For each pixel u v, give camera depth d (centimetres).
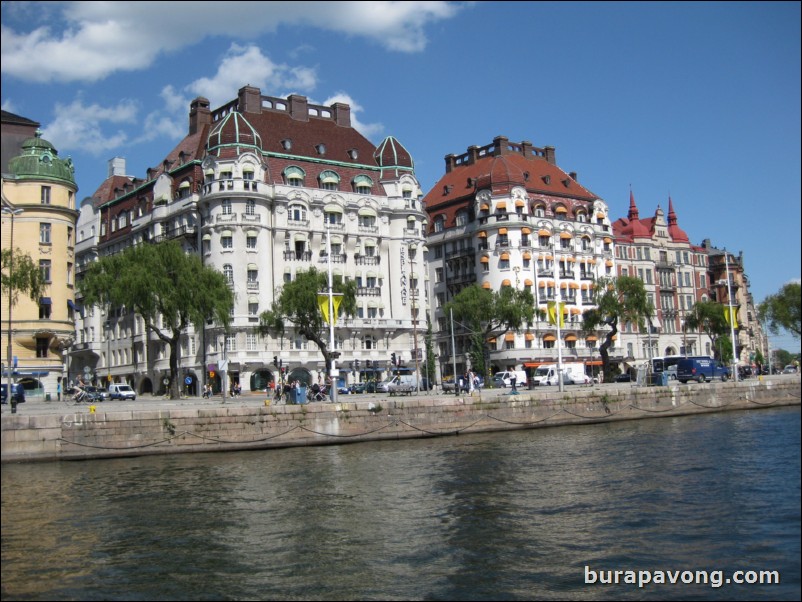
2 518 2764
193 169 10062
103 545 2400
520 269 11744
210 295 7312
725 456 3888
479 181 12200
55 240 7606
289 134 10462
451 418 5556
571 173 13788
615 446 4575
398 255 10719
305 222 9931
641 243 13500
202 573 2120
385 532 2527
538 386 9869
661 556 2170
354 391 8994
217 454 4484
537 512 2755
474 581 2022
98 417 4262
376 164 11056
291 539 2453
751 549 2181
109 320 11825
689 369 9019
